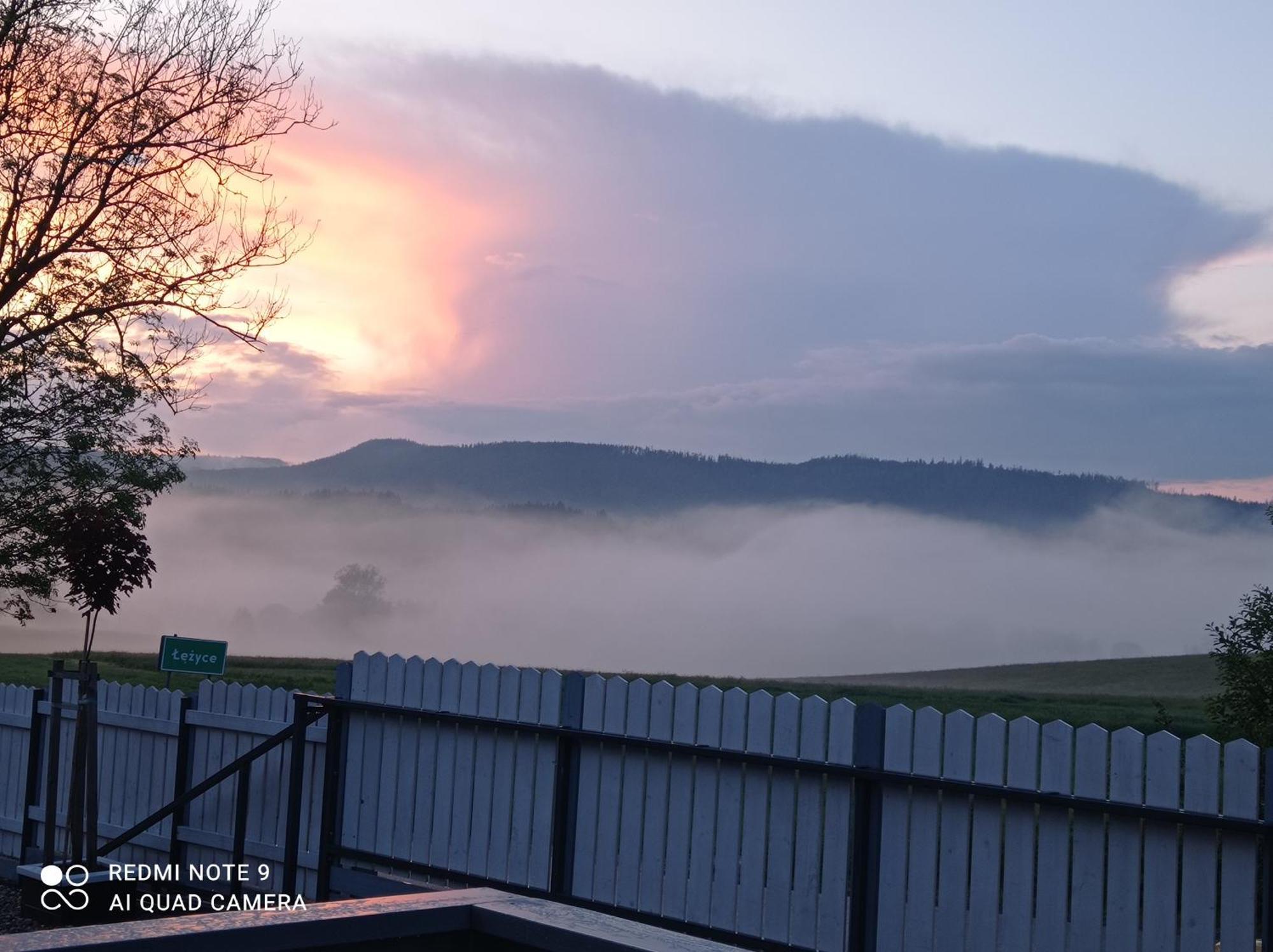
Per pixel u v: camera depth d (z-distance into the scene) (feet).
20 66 43.65
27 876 29.99
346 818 28.30
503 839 24.89
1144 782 17.19
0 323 44.65
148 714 33.99
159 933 6.88
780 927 20.54
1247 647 30.12
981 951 18.35
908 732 19.35
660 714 22.54
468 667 26.08
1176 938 16.78
